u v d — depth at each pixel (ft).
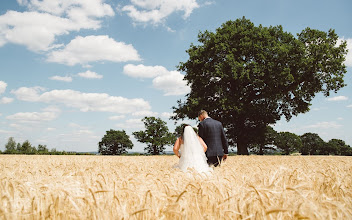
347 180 11.27
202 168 20.15
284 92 126.93
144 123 279.28
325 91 123.75
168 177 10.87
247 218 5.82
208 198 7.50
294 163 27.50
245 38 122.72
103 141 356.59
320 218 5.20
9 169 18.71
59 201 6.49
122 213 6.23
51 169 19.65
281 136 266.16
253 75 117.60
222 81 123.24
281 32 130.62
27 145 268.00
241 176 11.80
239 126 136.77
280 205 6.56
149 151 280.92
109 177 11.42
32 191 7.84
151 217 6.27
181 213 6.24
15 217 5.89
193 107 122.93
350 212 5.83
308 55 121.29
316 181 10.47
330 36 125.70
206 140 25.80
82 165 25.94
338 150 311.88
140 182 9.66
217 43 126.11
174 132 281.13
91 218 6.13
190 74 129.39
